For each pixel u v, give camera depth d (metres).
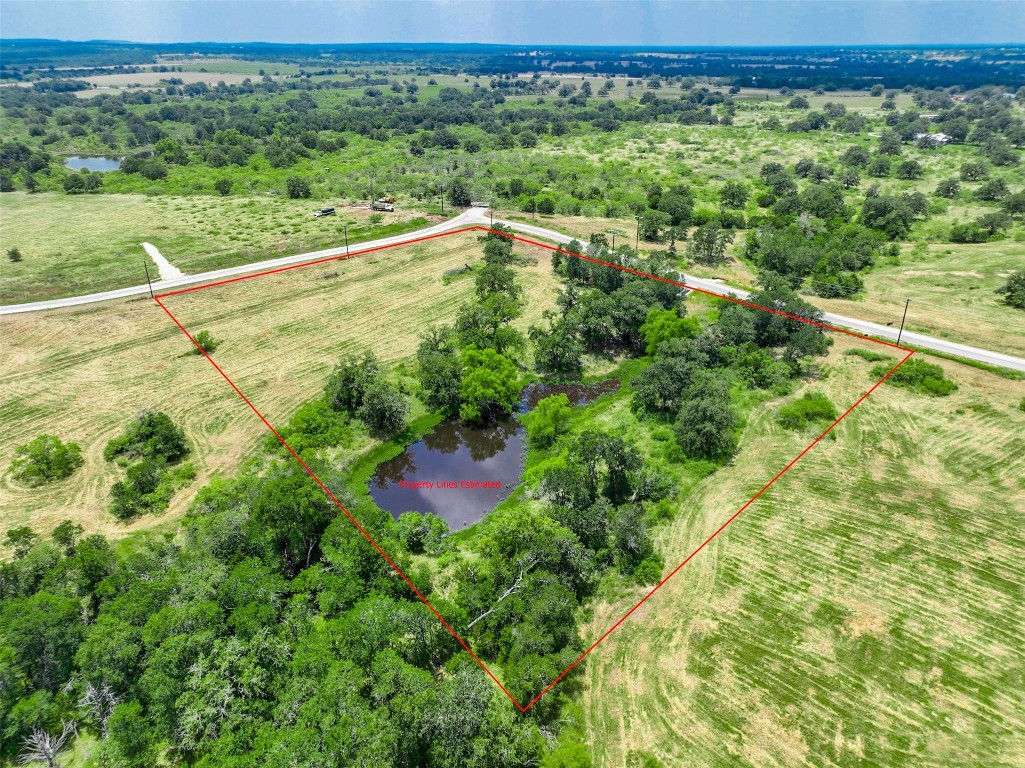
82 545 48.19
